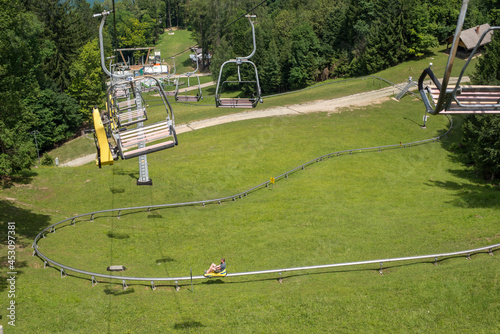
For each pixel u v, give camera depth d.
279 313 19.12
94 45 86.75
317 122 63.22
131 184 40.94
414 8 91.75
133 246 27.12
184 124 67.38
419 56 95.06
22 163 38.62
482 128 39.44
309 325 18.25
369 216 31.28
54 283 21.38
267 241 27.72
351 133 58.22
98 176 42.50
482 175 42.69
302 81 103.88
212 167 46.47
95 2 151.62
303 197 37.06
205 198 38.62
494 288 19.09
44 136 76.00
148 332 17.86
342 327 18.00
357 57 101.75
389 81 82.81
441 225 27.95
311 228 29.62
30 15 53.44
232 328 18.17
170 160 49.03
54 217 31.64
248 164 47.59
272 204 35.62
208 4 145.75
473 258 22.50
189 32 196.88
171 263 24.73
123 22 168.12
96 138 17.58
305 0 139.38
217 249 26.89
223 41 114.00
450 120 61.75
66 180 40.88
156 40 187.62
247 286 21.89
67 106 79.50
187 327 18.23
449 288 19.64
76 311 19.16
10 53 30.33
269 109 72.38
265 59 103.25
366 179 42.03
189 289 21.62
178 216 33.62
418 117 63.75
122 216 33.25
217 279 22.77
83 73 86.00
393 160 48.84
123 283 21.50
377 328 17.80
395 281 20.83
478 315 17.89
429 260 23.12
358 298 19.70
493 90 10.29
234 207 35.72
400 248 25.11
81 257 24.77
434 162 48.31
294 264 24.17
